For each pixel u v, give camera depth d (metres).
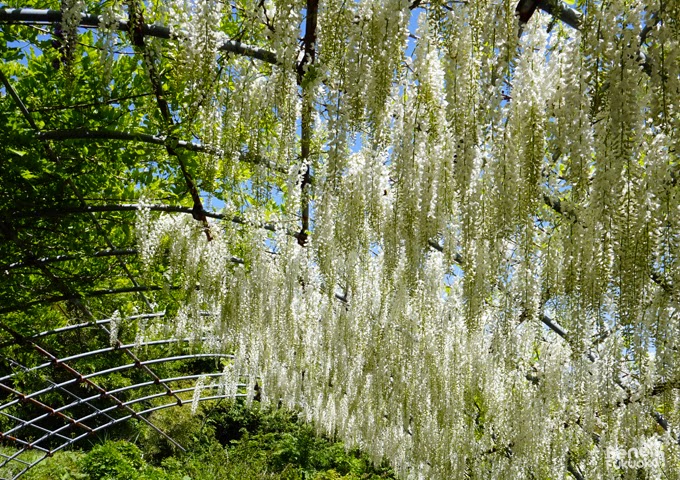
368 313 4.47
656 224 1.74
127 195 3.88
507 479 4.41
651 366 3.38
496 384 4.54
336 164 1.86
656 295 2.37
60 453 12.23
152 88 2.63
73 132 2.92
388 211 2.87
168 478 10.50
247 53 2.23
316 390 6.67
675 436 3.65
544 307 2.99
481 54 1.68
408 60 2.07
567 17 1.68
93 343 9.66
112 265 4.58
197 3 1.97
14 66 3.28
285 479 11.29
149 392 14.16
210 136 2.65
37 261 3.86
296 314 4.79
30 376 6.22
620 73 1.42
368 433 6.54
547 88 1.79
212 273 4.18
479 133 1.78
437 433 5.09
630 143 1.47
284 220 4.05
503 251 2.39
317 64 1.88
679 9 1.32
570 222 2.22
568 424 4.35
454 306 4.40
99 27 2.02
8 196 3.34
